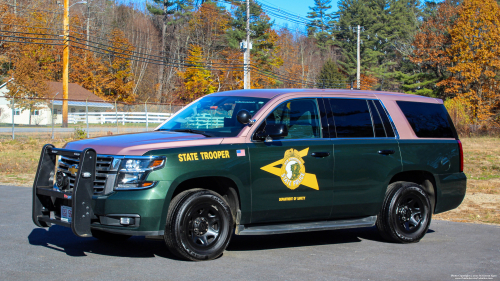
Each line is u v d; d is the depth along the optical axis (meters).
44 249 5.89
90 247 6.07
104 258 5.52
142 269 5.07
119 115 36.50
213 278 4.80
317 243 6.75
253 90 6.61
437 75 52.84
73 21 59.88
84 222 5.02
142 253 5.80
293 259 5.73
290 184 5.92
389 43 75.94
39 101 38.53
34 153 20.47
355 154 6.36
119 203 5.03
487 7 43.38
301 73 77.94
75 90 52.38
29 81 37.81
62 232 6.89
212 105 6.47
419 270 5.38
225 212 5.55
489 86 44.78
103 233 6.30
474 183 14.00
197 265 5.27
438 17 51.25
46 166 5.73
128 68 61.16
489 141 30.33
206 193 5.43
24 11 49.44
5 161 17.25
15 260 5.34
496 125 38.19
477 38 43.97
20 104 37.78
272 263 5.49
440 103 7.50
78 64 56.81
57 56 54.53
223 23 69.88
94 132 30.03
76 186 4.98
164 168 5.18
